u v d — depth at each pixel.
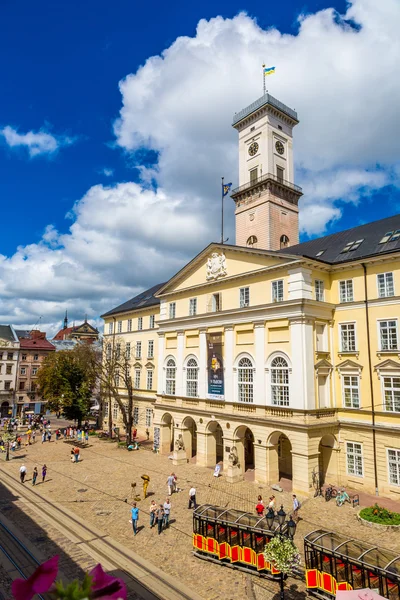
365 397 34.25
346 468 34.72
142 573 20.33
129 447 51.00
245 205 59.75
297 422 33.62
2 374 86.31
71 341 122.19
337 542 18.91
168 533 25.44
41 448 52.25
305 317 34.62
